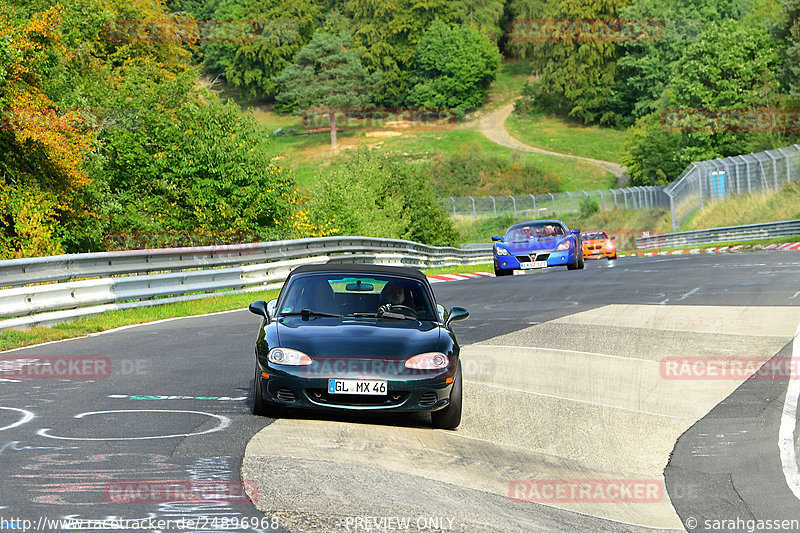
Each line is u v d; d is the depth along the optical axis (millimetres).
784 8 161500
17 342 26578
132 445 13891
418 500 12008
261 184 77000
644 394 20688
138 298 38188
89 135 67750
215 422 15961
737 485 13859
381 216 92750
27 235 60375
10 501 10688
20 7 71938
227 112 77625
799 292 37375
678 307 34688
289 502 11344
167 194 77438
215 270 42719
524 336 28906
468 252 90750
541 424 17891
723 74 174375
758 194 121938
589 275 51156
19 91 61031
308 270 19797
